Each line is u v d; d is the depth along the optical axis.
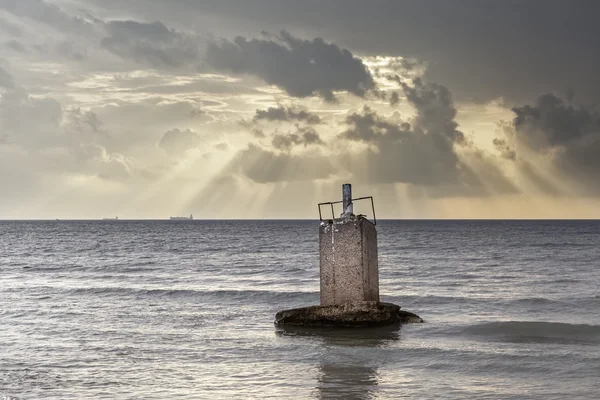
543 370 18.09
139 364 18.97
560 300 31.27
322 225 24.22
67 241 104.75
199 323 25.66
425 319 26.41
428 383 16.95
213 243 97.38
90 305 30.59
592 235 123.88
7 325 25.14
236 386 16.75
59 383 17.02
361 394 16.02
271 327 24.70
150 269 51.84
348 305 23.70
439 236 122.62
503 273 47.22
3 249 81.75
